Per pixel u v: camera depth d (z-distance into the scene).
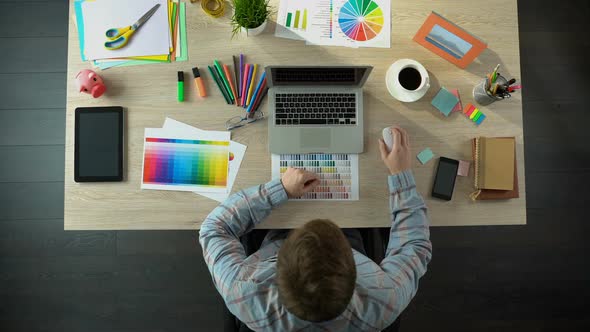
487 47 1.29
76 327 1.83
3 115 1.89
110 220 1.21
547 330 1.89
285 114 1.21
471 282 1.89
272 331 0.92
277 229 1.30
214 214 1.11
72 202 1.21
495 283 1.90
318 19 1.29
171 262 1.87
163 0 1.27
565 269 1.91
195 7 1.28
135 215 1.22
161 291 1.85
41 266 1.85
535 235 1.92
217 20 1.27
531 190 1.95
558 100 1.98
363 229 1.39
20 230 1.86
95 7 1.26
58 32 1.92
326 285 0.69
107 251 1.86
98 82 1.21
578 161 1.97
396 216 1.12
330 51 1.28
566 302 1.90
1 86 1.90
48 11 1.92
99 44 1.25
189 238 1.87
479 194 1.22
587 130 1.98
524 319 1.89
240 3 1.16
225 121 1.25
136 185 1.22
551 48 1.98
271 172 1.23
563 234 1.93
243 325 1.04
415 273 1.02
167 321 1.84
